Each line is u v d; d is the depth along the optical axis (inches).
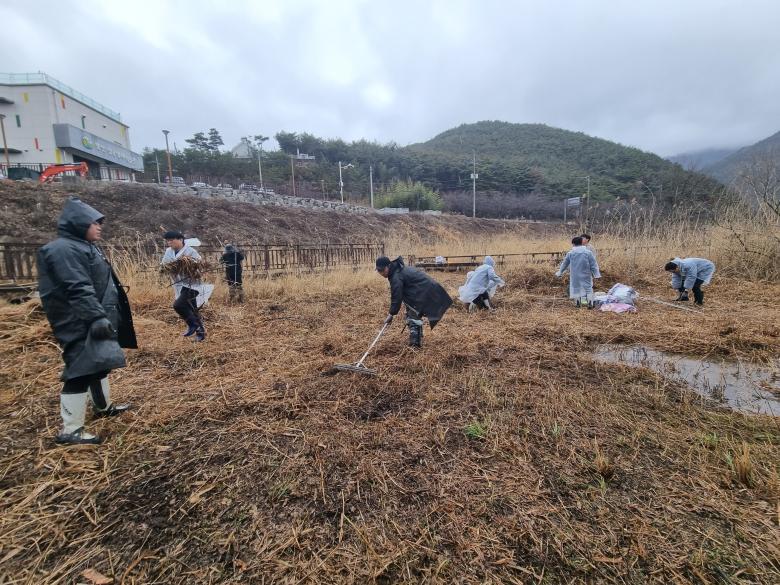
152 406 124.8
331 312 269.1
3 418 116.5
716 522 77.3
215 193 984.3
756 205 411.2
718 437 108.7
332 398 131.7
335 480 90.1
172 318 243.8
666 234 482.9
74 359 98.7
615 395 136.4
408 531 75.7
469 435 109.4
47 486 87.1
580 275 289.1
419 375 152.4
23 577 65.4
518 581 65.1
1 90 1210.6
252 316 252.4
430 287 178.2
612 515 79.1
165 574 66.4
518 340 199.8
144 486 87.7
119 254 335.6
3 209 617.6
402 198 1849.2
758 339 191.0
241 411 122.5
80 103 1419.8
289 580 65.2
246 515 79.4
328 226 1066.1
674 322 231.9
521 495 85.1
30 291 243.0
